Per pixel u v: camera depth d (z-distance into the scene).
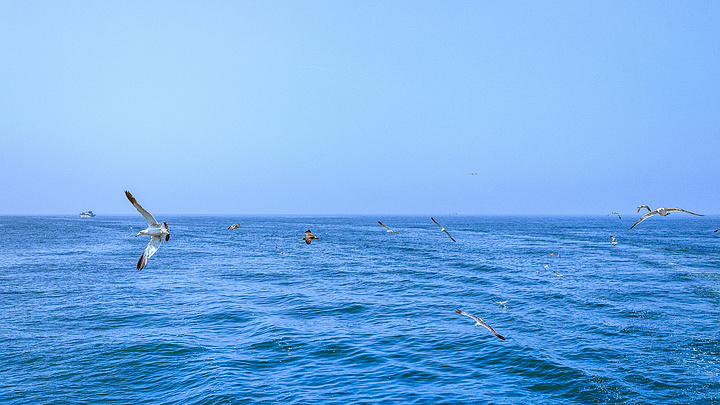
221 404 21.23
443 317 36.62
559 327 33.44
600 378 24.20
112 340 30.41
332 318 36.50
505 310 38.69
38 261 71.44
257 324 34.44
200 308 39.69
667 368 25.55
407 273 59.91
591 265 67.31
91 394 22.59
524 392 22.94
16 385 23.50
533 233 162.62
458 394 22.58
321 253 87.25
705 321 34.75
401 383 23.92
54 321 35.22
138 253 85.38
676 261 71.62
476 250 93.19
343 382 23.98
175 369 25.56
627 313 37.34
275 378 24.50
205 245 106.12
